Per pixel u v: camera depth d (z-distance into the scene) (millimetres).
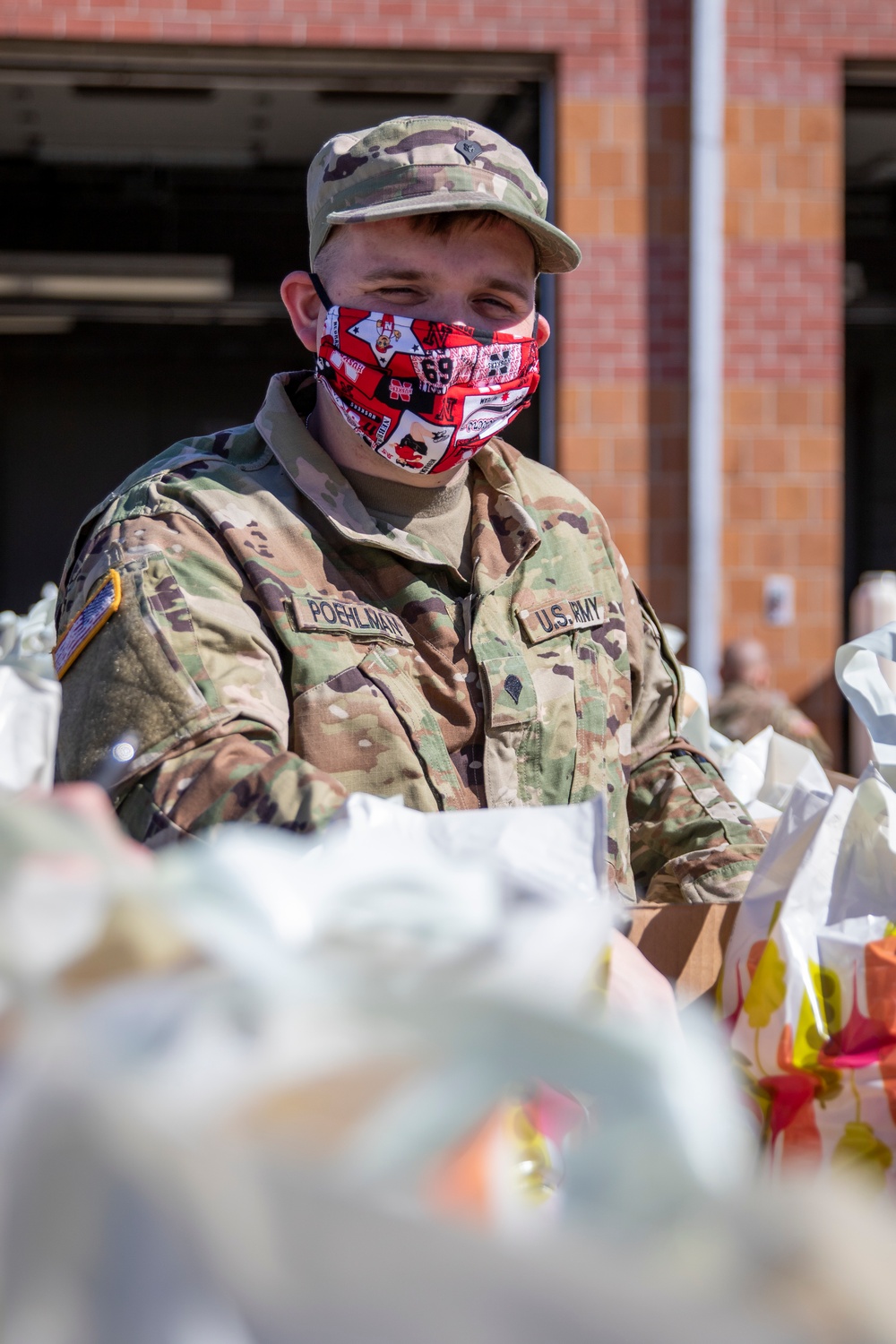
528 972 274
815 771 1375
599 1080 194
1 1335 172
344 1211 166
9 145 9383
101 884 243
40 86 8016
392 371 1367
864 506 12203
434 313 1374
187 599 1117
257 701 1092
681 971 927
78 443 11531
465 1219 170
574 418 6164
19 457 11500
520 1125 466
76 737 1062
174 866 276
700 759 1527
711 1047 213
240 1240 167
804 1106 845
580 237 6137
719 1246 163
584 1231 173
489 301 1414
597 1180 188
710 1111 191
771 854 927
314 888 270
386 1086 196
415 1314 155
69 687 1108
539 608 1435
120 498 1272
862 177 10109
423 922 265
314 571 1275
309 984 216
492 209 1358
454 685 1320
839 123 6227
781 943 871
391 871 287
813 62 6199
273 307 10703
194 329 11203
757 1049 864
